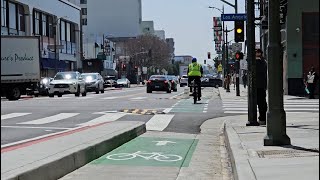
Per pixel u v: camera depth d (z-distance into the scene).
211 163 9.16
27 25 59.56
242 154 8.35
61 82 35.28
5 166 6.84
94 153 9.38
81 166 8.60
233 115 18.00
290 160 7.64
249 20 13.16
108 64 111.94
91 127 12.91
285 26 33.09
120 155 9.91
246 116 16.98
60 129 13.88
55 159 7.51
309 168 6.86
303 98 28.39
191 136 13.10
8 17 54.91
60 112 19.17
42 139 11.22
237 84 33.28
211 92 44.56
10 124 15.16
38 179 6.82
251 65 13.30
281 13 12.11
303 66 32.59
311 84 27.80
